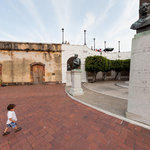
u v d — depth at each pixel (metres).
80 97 5.77
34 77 12.30
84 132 2.43
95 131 2.46
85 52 14.55
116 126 2.64
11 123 2.41
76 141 2.12
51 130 2.56
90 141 2.11
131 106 2.88
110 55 20.08
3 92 7.67
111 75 19.86
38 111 3.86
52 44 12.84
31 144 2.07
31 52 12.19
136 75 2.71
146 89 2.51
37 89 8.92
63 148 1.93
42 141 2.16
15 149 1.95
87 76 15.01
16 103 4.93
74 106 4.32
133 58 2.78
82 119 3.09
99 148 1.91
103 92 7.07
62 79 13.25
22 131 2.55
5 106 4.54
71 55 13.68
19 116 3.45
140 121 2.67
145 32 2.46
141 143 2.00
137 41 2.65
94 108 3.95
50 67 12.82
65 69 13.38
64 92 7.50
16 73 11.76
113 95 6.11
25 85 11.69
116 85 10.88
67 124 2.83
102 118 3.12
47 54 12.70
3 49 11.29
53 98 5.77
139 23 2.67
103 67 13.86
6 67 11.45
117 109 3.83
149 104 2.47
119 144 1.99
